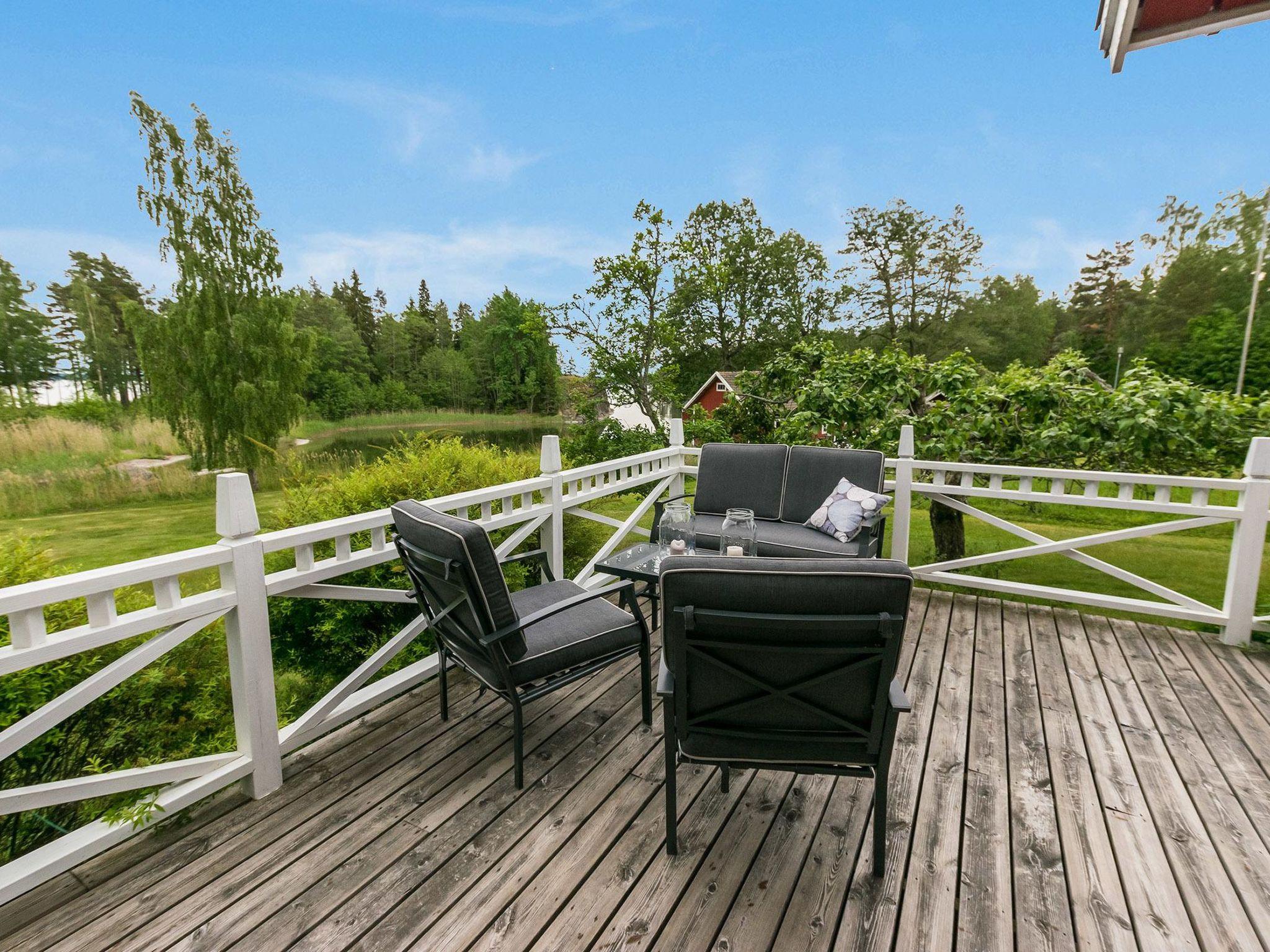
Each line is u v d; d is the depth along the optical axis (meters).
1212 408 4.14
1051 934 1.43
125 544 9.66
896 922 1.46
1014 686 2.66
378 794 1.97
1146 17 1.92
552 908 1.52
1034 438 4.66
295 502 3.63
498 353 48.81
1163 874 1.62
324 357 41.72
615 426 10.12
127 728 2.14
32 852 1.56
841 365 5.97
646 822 1.83
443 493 3.77
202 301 15.95
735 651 1.47
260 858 1.69
